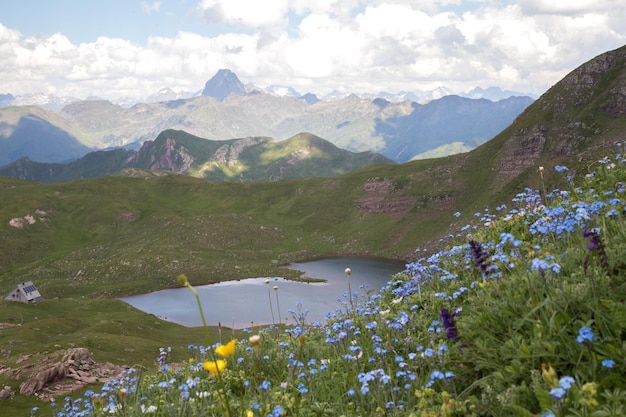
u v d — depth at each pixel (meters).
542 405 4.48
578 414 4.18
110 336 83.69
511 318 6.38
